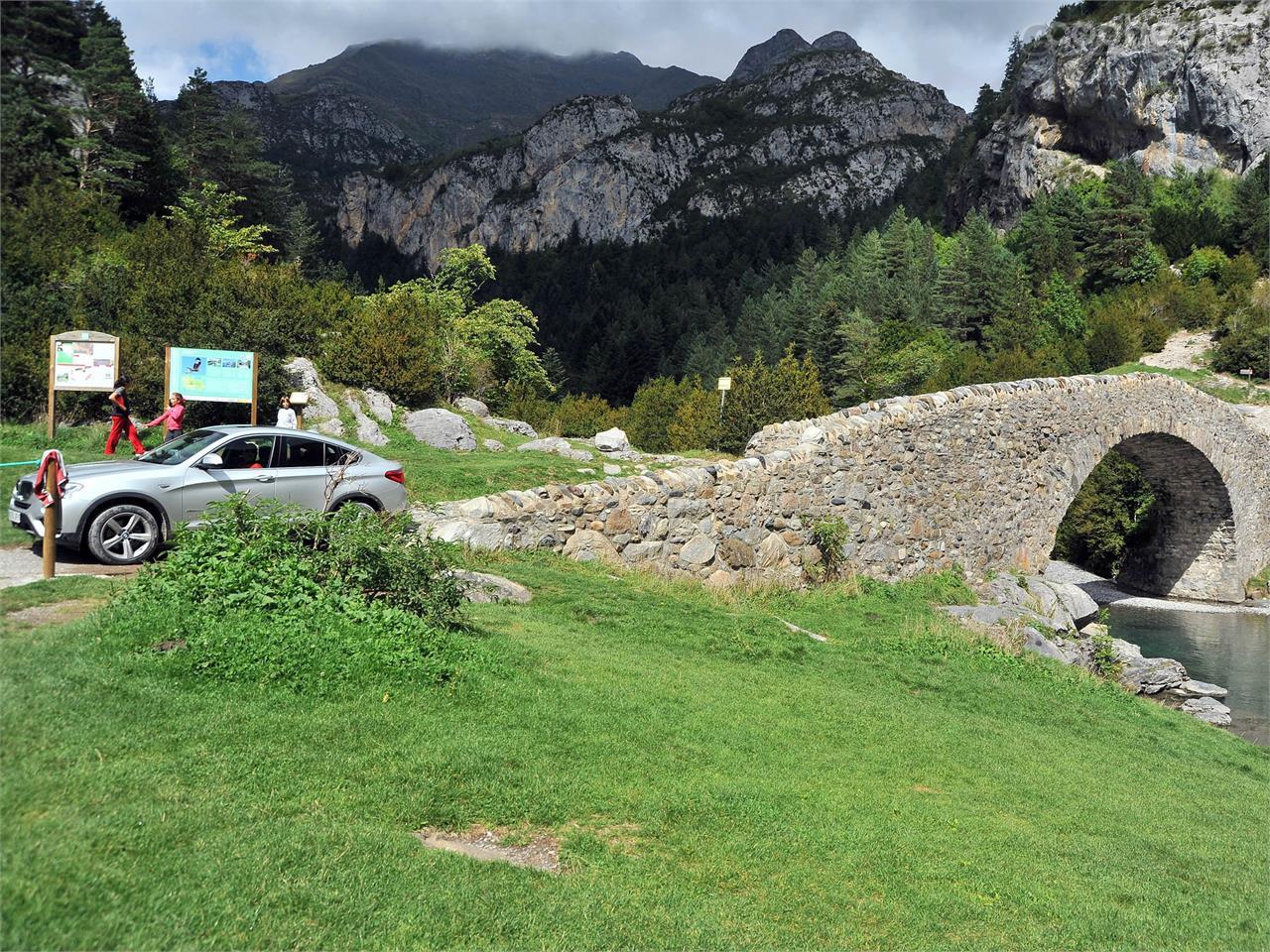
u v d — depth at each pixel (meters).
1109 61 101.69
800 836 5.91
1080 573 46.47
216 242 39.91
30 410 20.64
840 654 12.36
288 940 3.65
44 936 3.30
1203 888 6.71
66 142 32.16
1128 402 27.81
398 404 29.08
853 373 76.88
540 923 4.23
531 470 22.77
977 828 6.89
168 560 7.59
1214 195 88.69
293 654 6.57
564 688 7.74
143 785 4.52
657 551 15.30
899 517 19.23
